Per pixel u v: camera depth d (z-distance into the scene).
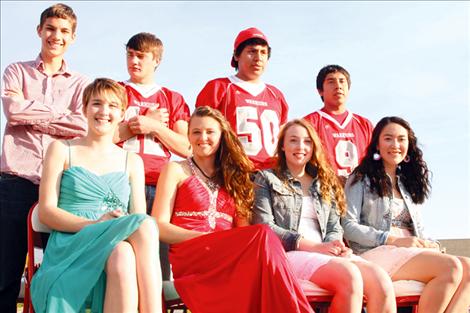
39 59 4.39
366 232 4.14
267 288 3.19
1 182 4.09
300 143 4.07
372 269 3.57
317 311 3.90
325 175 4.13
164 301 3.48
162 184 3.86
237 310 3.23
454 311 3.73
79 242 3.23
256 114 4.84
